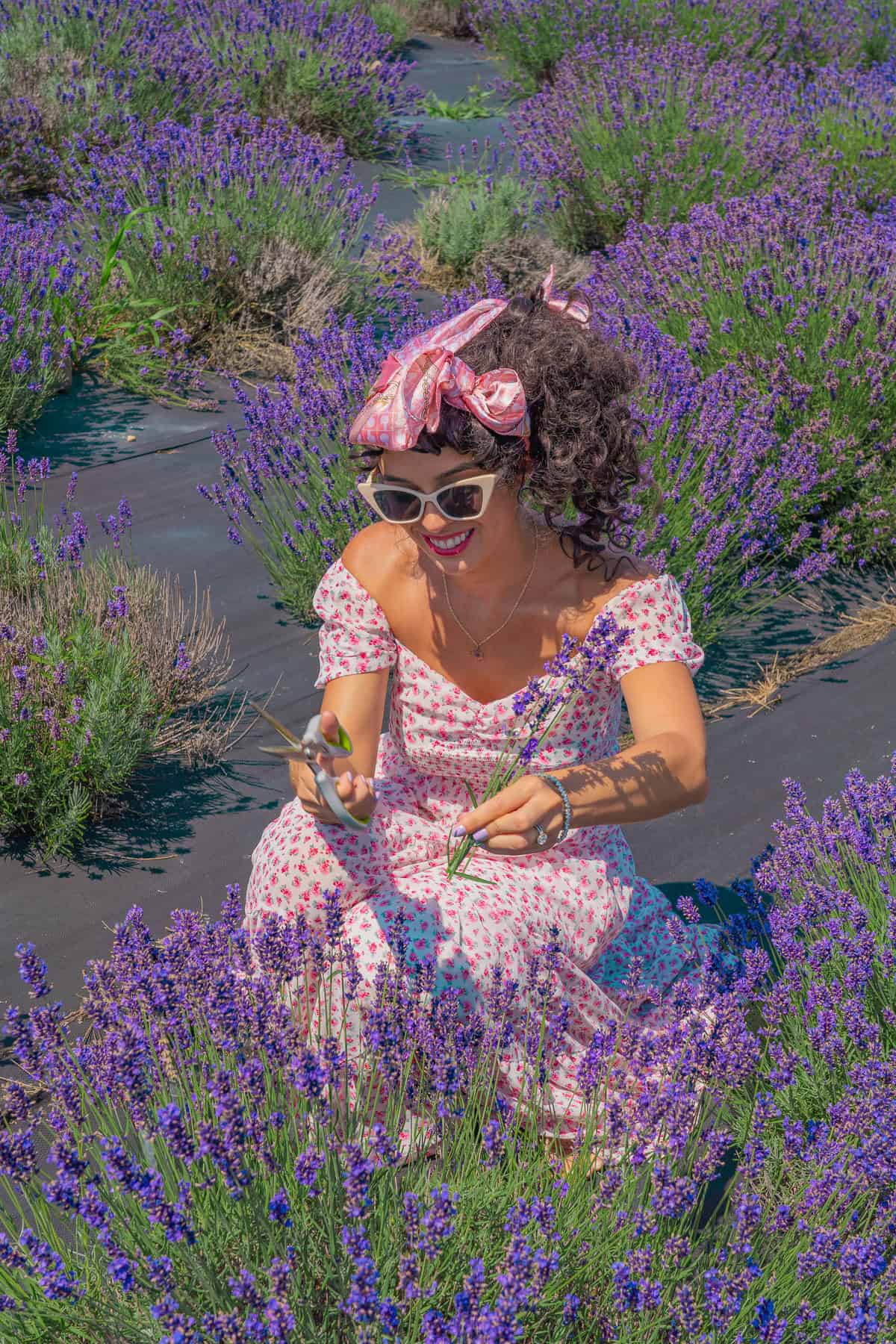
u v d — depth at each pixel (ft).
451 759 7.89
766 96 32.99
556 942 7.36
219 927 7.26
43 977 6.42
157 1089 6.65
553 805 6.60
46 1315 5.80
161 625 13.14
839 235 20.02
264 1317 5.45
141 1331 5.77
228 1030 6.43
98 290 21.88
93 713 10.87
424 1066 7.08
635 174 27.81
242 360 21.97
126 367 20.80
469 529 6.95
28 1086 8.15
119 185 24.48
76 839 10.89
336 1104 6.65
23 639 11.75
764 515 14.71
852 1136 6.93
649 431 15.02
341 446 15.43
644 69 33.40
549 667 6.96
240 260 22.74
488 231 26.53
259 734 12.56
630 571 7.43
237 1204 5.99
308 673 13.61
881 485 16.49
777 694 13.75
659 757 6.99
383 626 7.75
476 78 44.37
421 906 7.40
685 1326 5.67
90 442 18.74
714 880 10.67
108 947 9.66
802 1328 6.17
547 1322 6.07
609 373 7.06
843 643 14.85
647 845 11.12
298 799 7.39
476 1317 5.26
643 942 8.77
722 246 20.27
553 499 7.05
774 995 7.63
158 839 11.00
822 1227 6.28
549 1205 5.86
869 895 8.88
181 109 32.40
